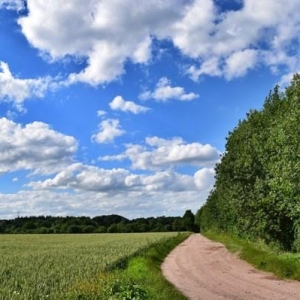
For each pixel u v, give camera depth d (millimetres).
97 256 34812
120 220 185000
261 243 38188
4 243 63688
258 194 36125
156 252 37938
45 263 28703
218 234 80812
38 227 165625
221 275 23000
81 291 15273
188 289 18344
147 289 15961
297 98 26016
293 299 15375
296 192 25641
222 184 55219
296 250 33156
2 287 18141
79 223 171750
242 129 47312
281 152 27141
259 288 18062
